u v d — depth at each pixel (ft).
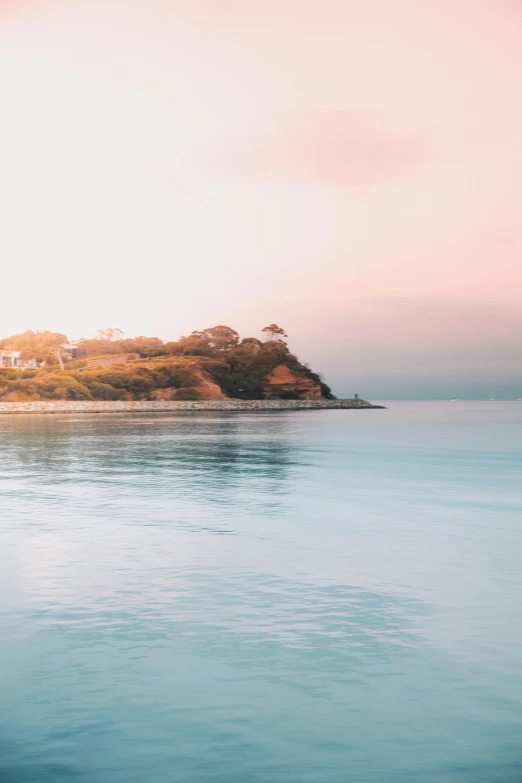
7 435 199.72
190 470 104.27
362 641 28.27
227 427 257.14
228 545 48.29
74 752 18.94
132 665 25.45
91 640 28.27
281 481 90.68
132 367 594.65
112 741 19.54
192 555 44.91
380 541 50.19
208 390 593.01
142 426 261.44
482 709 21.66
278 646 27.63
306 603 33.86
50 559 43.50
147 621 30.89
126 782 17.46
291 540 50.31
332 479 93.97
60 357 650.84
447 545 48.78
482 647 27.53
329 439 191.83
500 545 48.80
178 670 24.97
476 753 18.86
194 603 33.78
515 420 375.04
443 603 33.96
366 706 21.86
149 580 38.19
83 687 23.35
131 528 55.11
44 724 20.58
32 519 59.57
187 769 18.06
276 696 22.65
